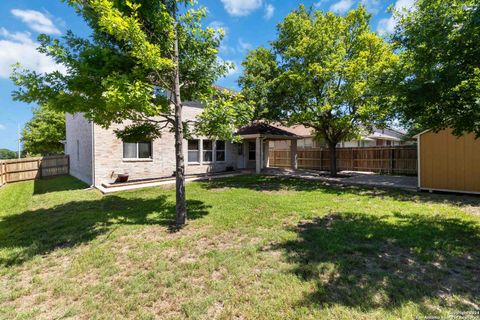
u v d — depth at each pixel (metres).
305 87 11.23
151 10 5.09
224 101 6.12
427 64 4.23
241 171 16.67
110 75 4.88
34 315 2.62
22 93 5.19
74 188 10.91
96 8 4.30
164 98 6.53
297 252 3.90
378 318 2.38
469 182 8.31
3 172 13.34
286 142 24.42
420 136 9.30
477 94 3.68
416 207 6.74
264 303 2.66
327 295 2.76
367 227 5.00
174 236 4.76
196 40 5.93
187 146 14.44
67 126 18.34
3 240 4.78
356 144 23.55
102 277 3.33
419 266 3.39
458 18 3.86
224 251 4.00
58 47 5.08
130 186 10.80
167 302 2.75
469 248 3.92
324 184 11.46
